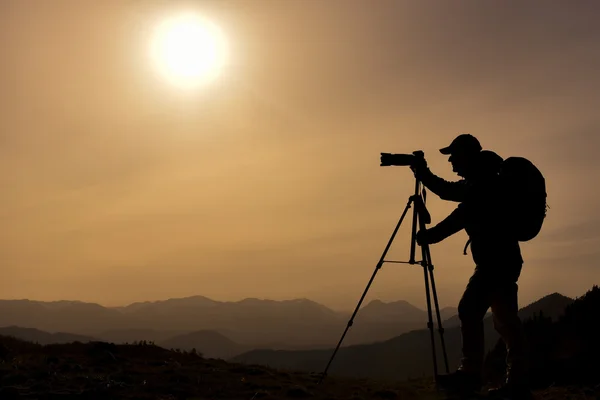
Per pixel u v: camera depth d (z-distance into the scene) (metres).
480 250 8.66
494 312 8.80
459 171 9.14
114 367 12.71
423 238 9.10
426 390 10.58
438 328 9.80
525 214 8.43
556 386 12.16
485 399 8.24
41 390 9.93
